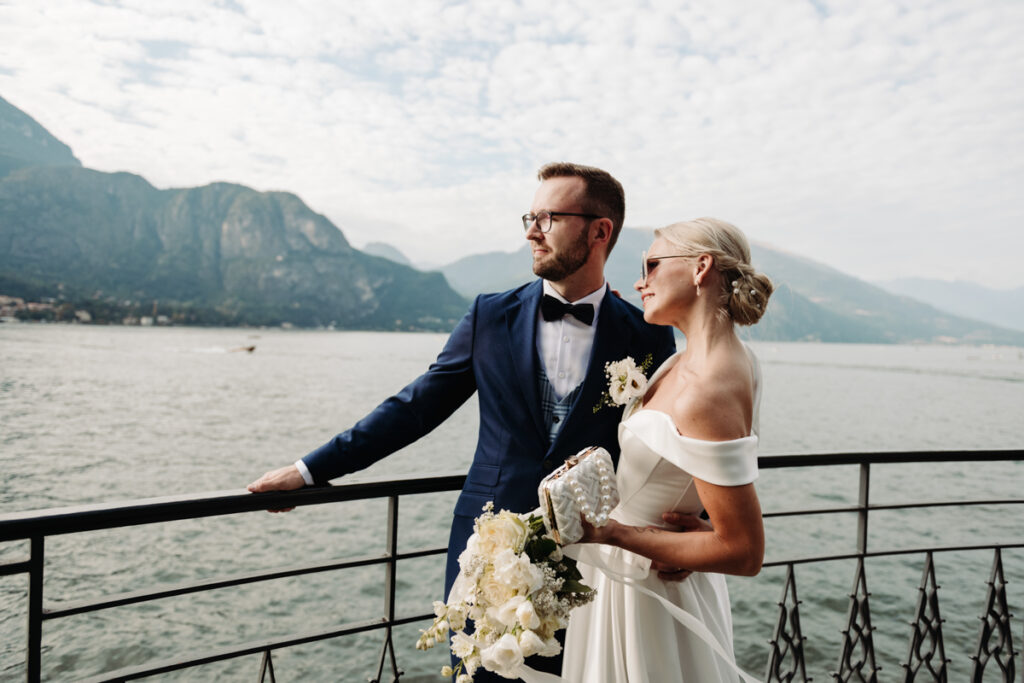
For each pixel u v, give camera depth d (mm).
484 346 1993
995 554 2678
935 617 2629
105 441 29359
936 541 15016
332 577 12602
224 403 45062
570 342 1968
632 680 1560
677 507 1560
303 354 116500
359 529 16188
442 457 26391
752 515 1304
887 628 9430
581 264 1945
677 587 1595
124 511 1536
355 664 8883
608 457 1469
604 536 1406
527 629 1309
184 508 1616
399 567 13258
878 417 44062
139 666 1625
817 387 74000
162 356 93812
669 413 1465
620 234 2049
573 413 1874
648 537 1410
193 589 1629
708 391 1361
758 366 1567
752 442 1330
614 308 2033
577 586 1446
